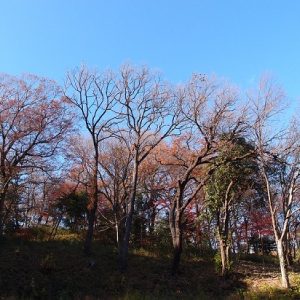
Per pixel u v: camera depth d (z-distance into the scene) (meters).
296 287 25.38
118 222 34.28
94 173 32.25
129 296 23.86
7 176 30.45
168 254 34.22
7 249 29.41
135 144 32.31
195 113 30.09
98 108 32.34
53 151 32.50
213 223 33.34
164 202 37.75
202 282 28.11
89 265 28.59
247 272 30.03
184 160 33.59
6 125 31.03
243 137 29.48
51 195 38.44
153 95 32.72
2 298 21.84
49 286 25.00
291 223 37.88
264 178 29.12
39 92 33.66
